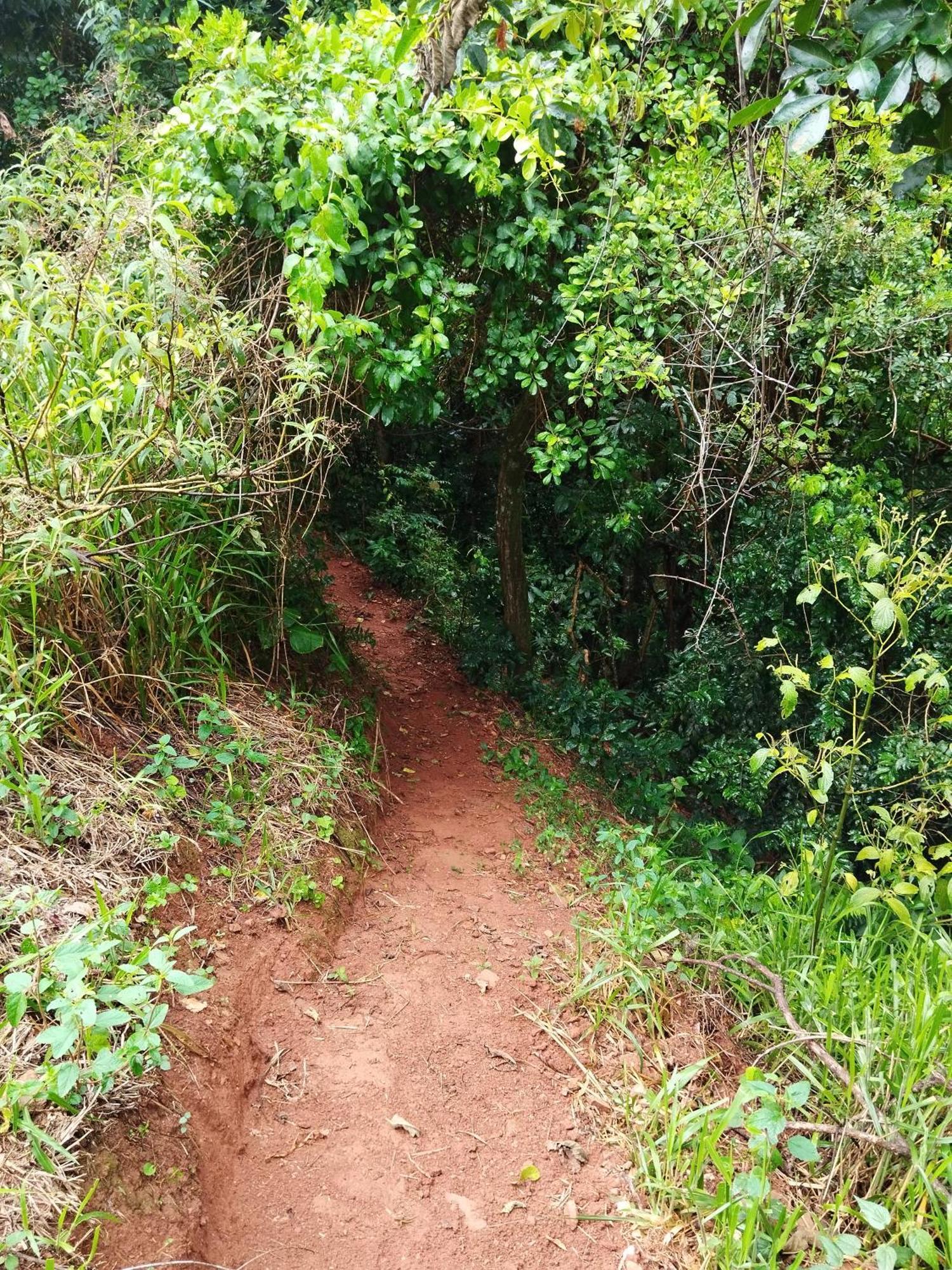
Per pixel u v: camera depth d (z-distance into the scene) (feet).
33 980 6.57
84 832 8.74
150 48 23.59
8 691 9.21
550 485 23.68
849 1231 8.10
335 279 12.47
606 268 13.74
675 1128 8.41
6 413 8.94
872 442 17.10
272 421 12.32
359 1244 7.29
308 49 13.20
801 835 16.35
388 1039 9.29
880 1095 9.04
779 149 12.89
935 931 11.82
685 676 19.84
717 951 11.35
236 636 13.46
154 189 11.75
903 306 15.24
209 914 9.32
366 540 24.22
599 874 13.52
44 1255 5.63
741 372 15.26
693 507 17.21
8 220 10.86
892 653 17.39
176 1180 6.80
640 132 14.65
